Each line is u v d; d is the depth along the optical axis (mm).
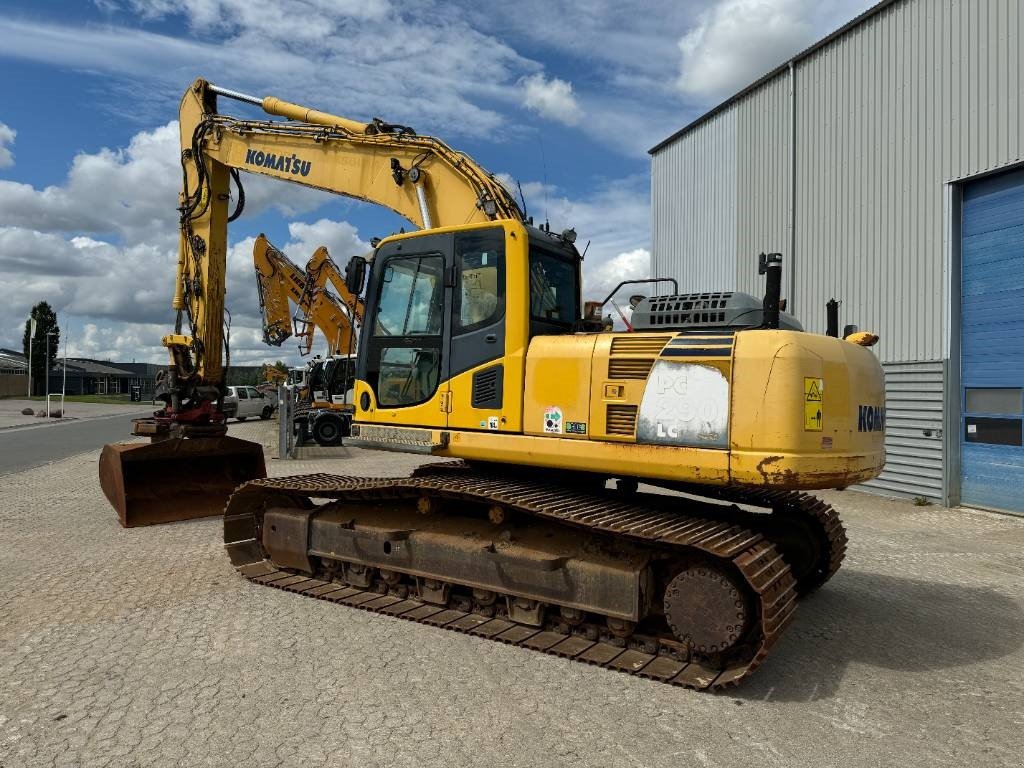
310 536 5996
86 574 6199
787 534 5719
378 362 5742
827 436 4164
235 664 4266
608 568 4543
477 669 4273
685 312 4781
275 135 7965
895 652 4699
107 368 87062
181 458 8531
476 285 5215
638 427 4453
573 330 5672
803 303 12508
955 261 10047
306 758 3205
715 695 3990
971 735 3564
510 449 4926
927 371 10375
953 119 9969
